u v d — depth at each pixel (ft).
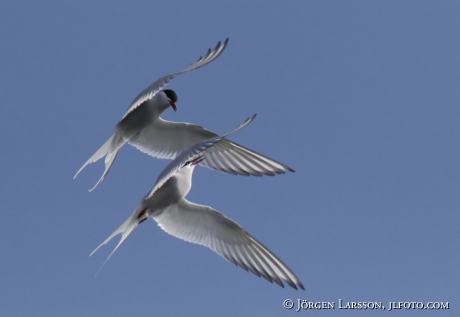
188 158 37.17
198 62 43.24
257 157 46.62
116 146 49.21
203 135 49.03
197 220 45.47
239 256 45.88
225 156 47.50
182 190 44.29
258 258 45.88
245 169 47.06
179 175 44.50
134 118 48.80
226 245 45.91
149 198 43.86
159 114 49.34
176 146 49.65
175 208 45.06
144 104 48.67
